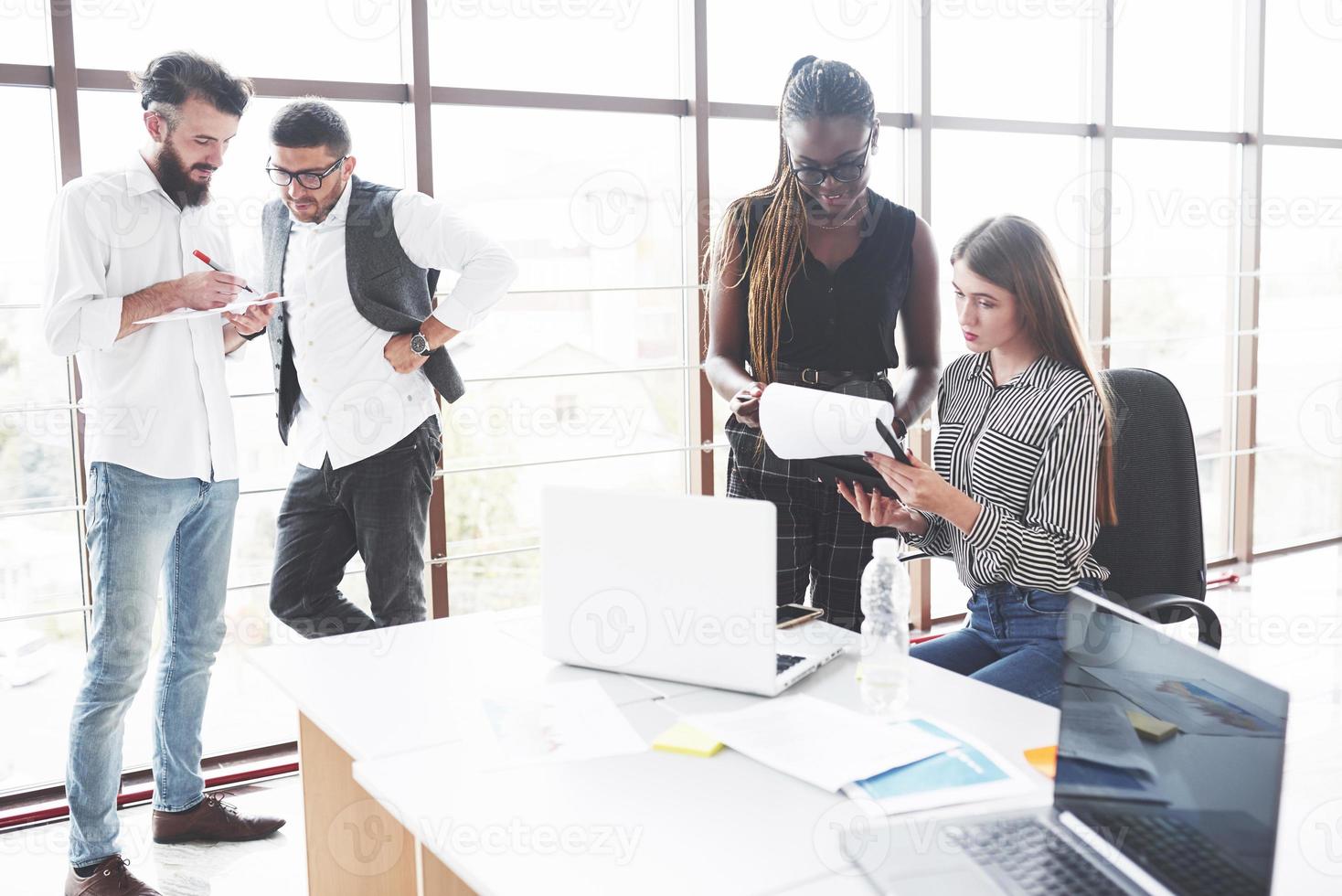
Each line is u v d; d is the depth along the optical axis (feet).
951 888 3.42
